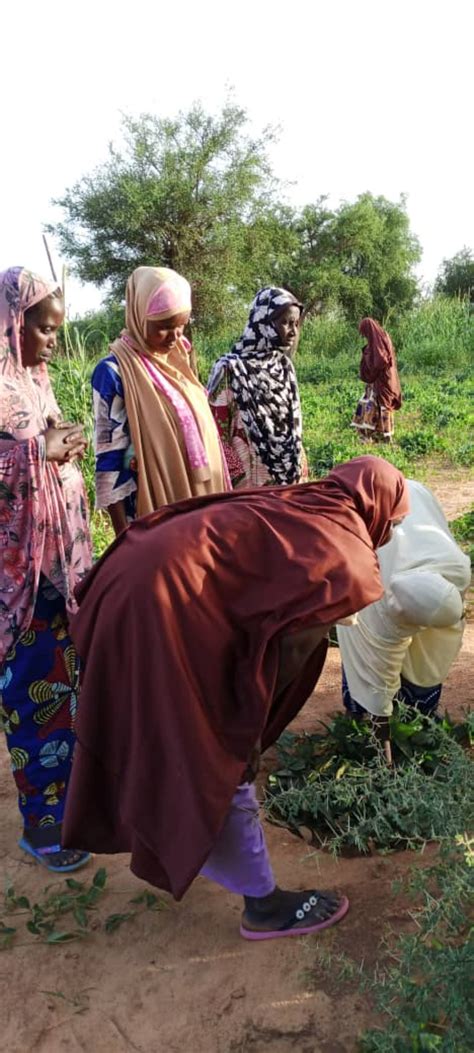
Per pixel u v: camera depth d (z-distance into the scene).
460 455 11.66
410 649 3.67
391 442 12.95
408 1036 2.41
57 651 3.21
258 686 2.37
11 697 3.22
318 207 36.12
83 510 3.29
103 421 3.53
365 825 3.20
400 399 13.01
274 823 3.48
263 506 2.50
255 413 4.72
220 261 26.14
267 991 2.69
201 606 2.39
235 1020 2.60
